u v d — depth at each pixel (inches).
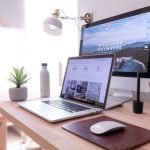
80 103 36.9
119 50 39.9
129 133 22.9
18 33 101.6
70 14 72.6
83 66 39.7
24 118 29.7
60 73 70.9
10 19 101.0
